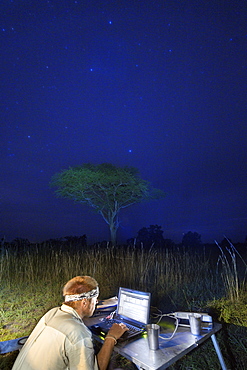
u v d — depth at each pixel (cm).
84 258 772
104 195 1848
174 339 212
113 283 596
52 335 156
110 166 1869
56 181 1830
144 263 704
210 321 237
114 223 1816
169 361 177
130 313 250
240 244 1144
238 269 625
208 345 311
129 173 1889
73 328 159
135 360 179
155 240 1454
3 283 600
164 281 573
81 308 178
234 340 318
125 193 1839
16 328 378
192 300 450
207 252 1001
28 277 637
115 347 197
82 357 151
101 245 1289
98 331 228
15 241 960
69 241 1188
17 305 473
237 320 362
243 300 424
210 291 487
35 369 148
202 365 284
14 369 154
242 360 288
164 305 444
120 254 822
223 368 241
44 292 546
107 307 298
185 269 647
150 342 193
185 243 1371
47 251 867
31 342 160
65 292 182
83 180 1722
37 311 444
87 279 189
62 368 152
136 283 584
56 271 658
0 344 255
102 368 171
